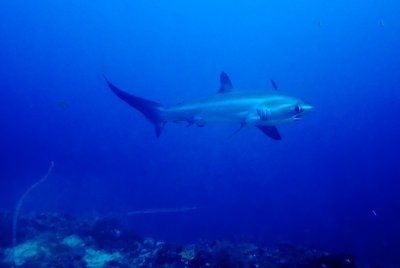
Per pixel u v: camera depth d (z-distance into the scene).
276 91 7.97
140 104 9.30
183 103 9.02
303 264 8.85
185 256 9.61
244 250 10.36
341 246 27.09
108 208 29.17
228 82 8.75
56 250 10.99
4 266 9.86
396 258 22.58
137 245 11.86
